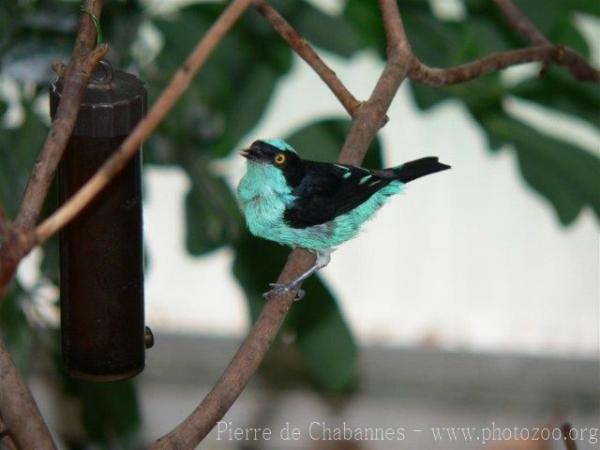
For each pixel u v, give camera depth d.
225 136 10.23
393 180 9.46
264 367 15.46
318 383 15.45
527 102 10.38
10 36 10.02
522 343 15.59
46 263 10.13
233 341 15.50
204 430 7.20
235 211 10.14
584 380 15.43
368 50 11.34
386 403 15.50
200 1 10.41
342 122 9.86
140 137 5.59
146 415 15.32
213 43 5.50
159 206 14.99
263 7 8.72
